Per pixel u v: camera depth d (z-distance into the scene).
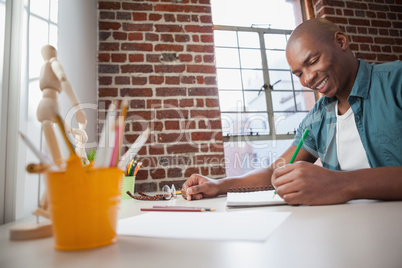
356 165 1.02
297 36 0.92
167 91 1.76
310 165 0.60
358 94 0.95
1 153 0.58
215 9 2.27
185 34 1.86
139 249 0.30
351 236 0.30
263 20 2.34
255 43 2.30
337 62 0.92
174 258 0.26
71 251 0.30
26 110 0.65
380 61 2.11
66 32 1.13
